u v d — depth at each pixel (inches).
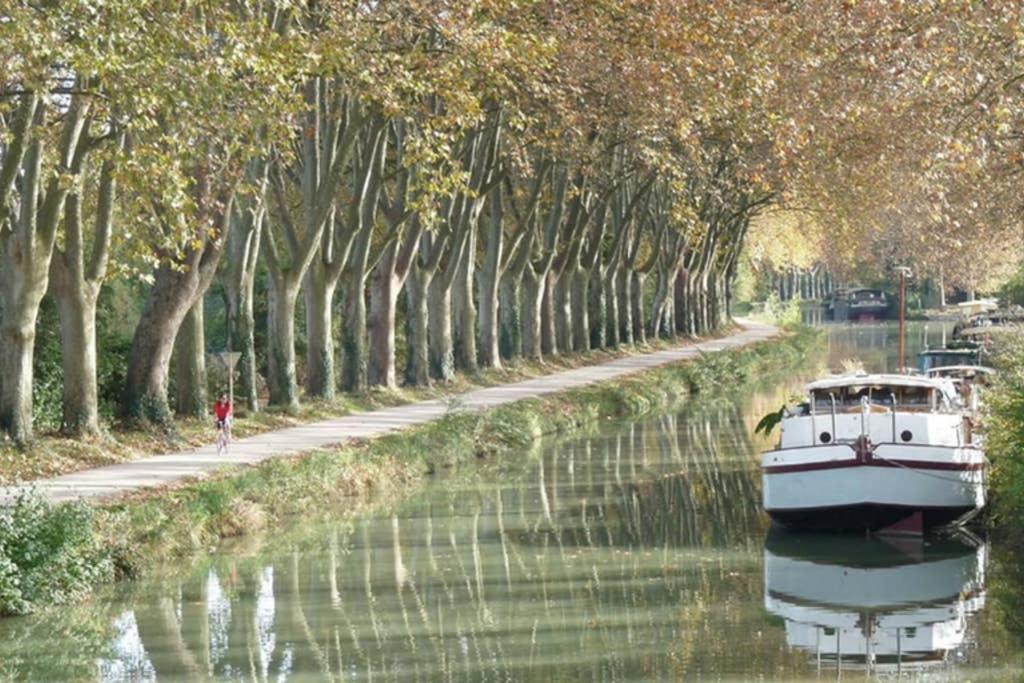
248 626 1558.8
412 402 3368.6
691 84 2393.0
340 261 3139.8
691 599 1672.0
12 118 2140.7
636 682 1342.3
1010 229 3747.5
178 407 2719.0
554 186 4343.0
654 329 5920.3
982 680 1342.3
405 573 1819.6
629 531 2092.8
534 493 2439.7
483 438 2982.3
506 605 1648.6
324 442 2591.0
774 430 3326.8
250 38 1790.1
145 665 1414.9
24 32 1533.0
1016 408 1941.4
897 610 1611.7
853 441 2044.8
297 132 2888.8
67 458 2175.2
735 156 3644.2
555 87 2541.8
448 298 3779.5
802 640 1486.2
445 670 1389.0
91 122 2139.5
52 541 1633.9
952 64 1964.8
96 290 2320.4
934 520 2018.9
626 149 4035.4
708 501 2341.3
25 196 2123.5
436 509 2284.7
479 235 4421.8
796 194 4266.7
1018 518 1980.8
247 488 2132.1
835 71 2357.3
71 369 2300.7
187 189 2237.9
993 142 2269.9
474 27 2116.1
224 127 1811.0
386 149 3513.8
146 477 2084.2
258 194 2679.6
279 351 2967.5
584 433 3344.0
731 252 7007.9
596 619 1581.0
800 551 1943.9
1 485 1908.2
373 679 1364.4
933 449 2010.3
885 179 3041.3
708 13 2321.6
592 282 5226.4
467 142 3326.8
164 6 1721.2
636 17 2374.5
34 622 1567.4
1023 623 1549.0
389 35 2214.6
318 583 1763.0
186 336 2716.5
